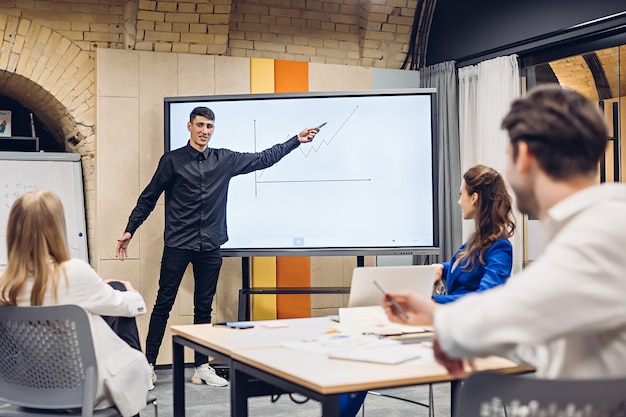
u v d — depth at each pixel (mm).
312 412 4527
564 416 1408
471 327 1391
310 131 5566
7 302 2660
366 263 6605
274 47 6582
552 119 1470
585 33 5309
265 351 2367
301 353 2328
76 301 2682
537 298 1321
